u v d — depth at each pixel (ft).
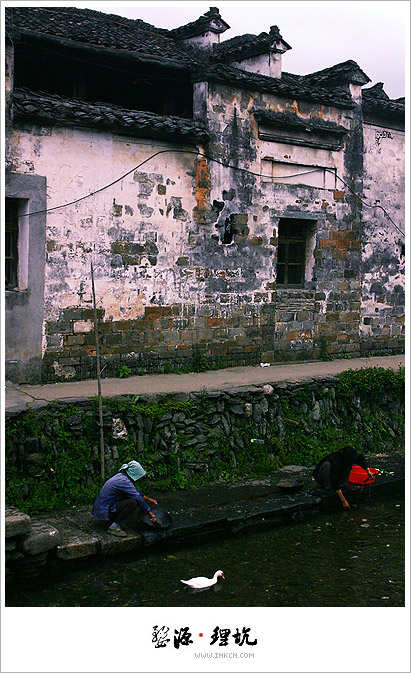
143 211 37.58
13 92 32.35
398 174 52.60
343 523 29.89
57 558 23.25
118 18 49.55
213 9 48.06
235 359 42.42
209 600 22.36
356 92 48.16
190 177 39.45
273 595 22.99
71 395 30.58
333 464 31.30
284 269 46.32
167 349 39.11
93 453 28.81
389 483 33.99
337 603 22.61
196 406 32.53
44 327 34.19
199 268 40.27
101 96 43.52
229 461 32.81
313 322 47.16
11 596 22.09
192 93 43.16
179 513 27.48
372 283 51.11
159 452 30.63
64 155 34.30
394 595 23.32
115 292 36.76
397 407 41.96
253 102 41.96
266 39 44.78
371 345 51.44
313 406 37.60
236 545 26.84
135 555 25.05
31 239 33.35
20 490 26.43
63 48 37.68
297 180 45.19
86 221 35.37
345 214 48.49
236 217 41.73
